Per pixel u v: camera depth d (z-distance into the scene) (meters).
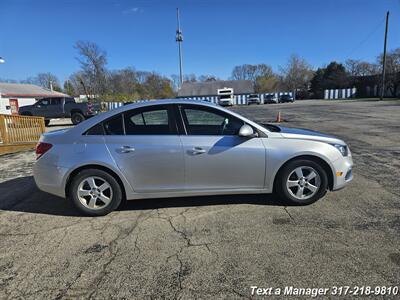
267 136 4.11
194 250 3.17
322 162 4.18
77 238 3.54
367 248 3.07
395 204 4.19
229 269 2.81
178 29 51.97
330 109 26.47
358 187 4.93
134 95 57.34
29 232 3.74
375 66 64.31
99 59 47.59
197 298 2.45
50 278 2.77
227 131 4.11
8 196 5.16
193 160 4.00
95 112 21.27
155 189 4.08
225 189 4.13
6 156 9.48
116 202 4.12
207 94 65.62
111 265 2.95
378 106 27.88
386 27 39.75
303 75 78.38
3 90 37.47
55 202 4.78
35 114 20.61
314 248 3.11
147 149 3.98
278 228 3.58
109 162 3.96
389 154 7.45
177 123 4.08
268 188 4.17
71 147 4.00
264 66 93.44
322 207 4.14
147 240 3.42
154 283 2.65
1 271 2.91
